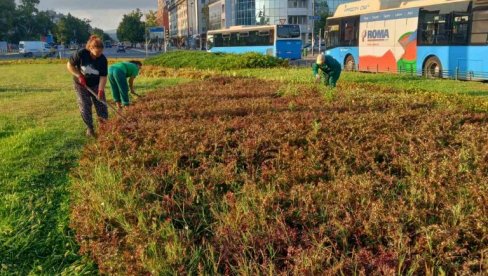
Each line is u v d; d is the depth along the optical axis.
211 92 12.20
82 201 5.09
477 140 6.45
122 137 7.13
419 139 6.59
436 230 3.69
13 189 5.95
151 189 5.08
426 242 3.57
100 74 8.45
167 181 5.39
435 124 7.49
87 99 8.59
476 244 3.67
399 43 21.42
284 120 7.88
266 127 7.39
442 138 6.73
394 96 10.60
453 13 18.19
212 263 3.64
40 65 40.59
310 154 6.09
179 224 4.50
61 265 4.28
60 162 7.12
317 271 3.32
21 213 5.20
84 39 127.75
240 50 38.50
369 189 4.65
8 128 9.79
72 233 4.82
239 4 81.94
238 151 6.39
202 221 4.45
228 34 39.84
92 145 7.20
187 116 8.81
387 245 3.70
